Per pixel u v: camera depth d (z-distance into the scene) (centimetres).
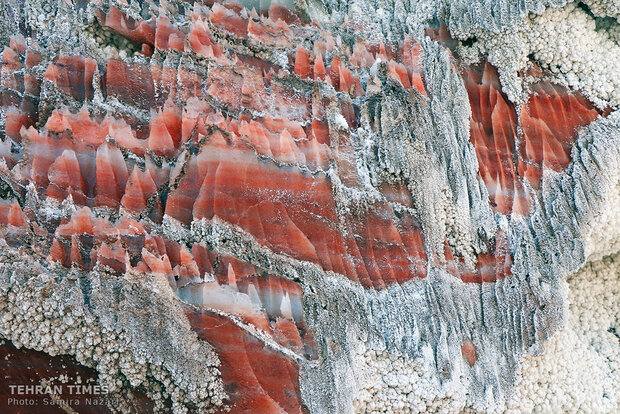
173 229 465
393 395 480
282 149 493
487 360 504
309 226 484
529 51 572
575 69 573
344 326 475
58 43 523
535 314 514
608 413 535
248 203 475
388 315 488
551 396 517
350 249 491
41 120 491
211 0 566
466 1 574
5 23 534
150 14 546
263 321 450
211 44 535
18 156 480
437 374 484
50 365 427
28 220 450
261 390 439
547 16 569
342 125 519
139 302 434
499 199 538
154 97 514
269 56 552
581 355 547
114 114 497
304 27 568
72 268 438
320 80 530
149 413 431
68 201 459
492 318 514
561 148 557
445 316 500
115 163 477
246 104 514
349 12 584
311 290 474
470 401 493
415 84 547
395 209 511
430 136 534
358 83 543
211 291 446
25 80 502
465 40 578
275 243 474
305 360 452
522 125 558
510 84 564
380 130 520
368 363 481
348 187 503
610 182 546
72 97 504
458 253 524
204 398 434
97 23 532
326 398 451
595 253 576
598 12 578
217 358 439
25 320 425
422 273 504
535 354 512
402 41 572
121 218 455
